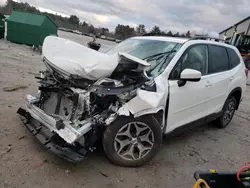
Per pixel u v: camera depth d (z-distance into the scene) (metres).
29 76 7.27
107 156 3.08
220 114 4.82
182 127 3.77
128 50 4.14
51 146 2.93
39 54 12.80
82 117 2.84
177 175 3.22
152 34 4.83
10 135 3.51
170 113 3.39
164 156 3.65
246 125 5.68
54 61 2.99
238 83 4.99
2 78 6.39
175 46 3.75
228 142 4.56
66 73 2.87
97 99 2.85
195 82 3.73
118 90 2.84
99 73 2.87
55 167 2.97
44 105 3.41
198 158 3.76
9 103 4.66
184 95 3.54
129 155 3.15
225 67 4.66
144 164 3.32
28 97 3.57
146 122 3.09
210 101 4.27
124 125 2.98
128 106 2.89
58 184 2.70
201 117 4.18
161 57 3.60
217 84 4.30
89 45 4.70
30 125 3.40
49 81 3.23
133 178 2.99
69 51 3.23
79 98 2.80
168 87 3.27
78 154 2.85
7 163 2.89
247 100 8.48
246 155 4.12
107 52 4.43
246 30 24.17
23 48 13.27
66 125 2.76
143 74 3.11
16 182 2.62
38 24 13.17
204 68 4.08
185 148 4.03
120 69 3.15
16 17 13.55
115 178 2.94
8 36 13.71
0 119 3.92
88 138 2.92
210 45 4.31
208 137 4.66
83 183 2.77
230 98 5.02
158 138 3.21
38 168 2.90
